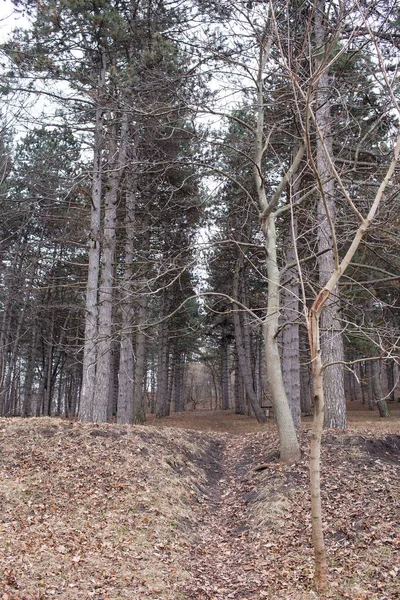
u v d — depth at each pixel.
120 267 18.52
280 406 9.94
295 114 9.08
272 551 6.93
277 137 13.27
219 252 18.72
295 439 9.81
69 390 33.06
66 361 30.47
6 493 7.87
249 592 5.86
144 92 11.33
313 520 5.46
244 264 21.69
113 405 30.83
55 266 22.61
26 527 6.82
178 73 10.70
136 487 8.80
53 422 11.19
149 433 11.66
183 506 8.70
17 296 21.75
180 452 11.31
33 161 15.04
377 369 23.11
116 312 18.78
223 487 10.25
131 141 14.49
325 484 8.53
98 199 13.70
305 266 12.66
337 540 6.90
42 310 23.69
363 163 10.34
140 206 16.53
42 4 11.57
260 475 9.71
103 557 6.35
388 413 22.78
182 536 7.59
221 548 7.42
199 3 10.62
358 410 28.33
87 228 14.92
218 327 25.66
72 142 15.15
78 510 7.70
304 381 27.25
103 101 11.84
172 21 13.00
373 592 5.52
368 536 6.81
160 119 11.44
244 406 28.98
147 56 11.47
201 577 6.38
